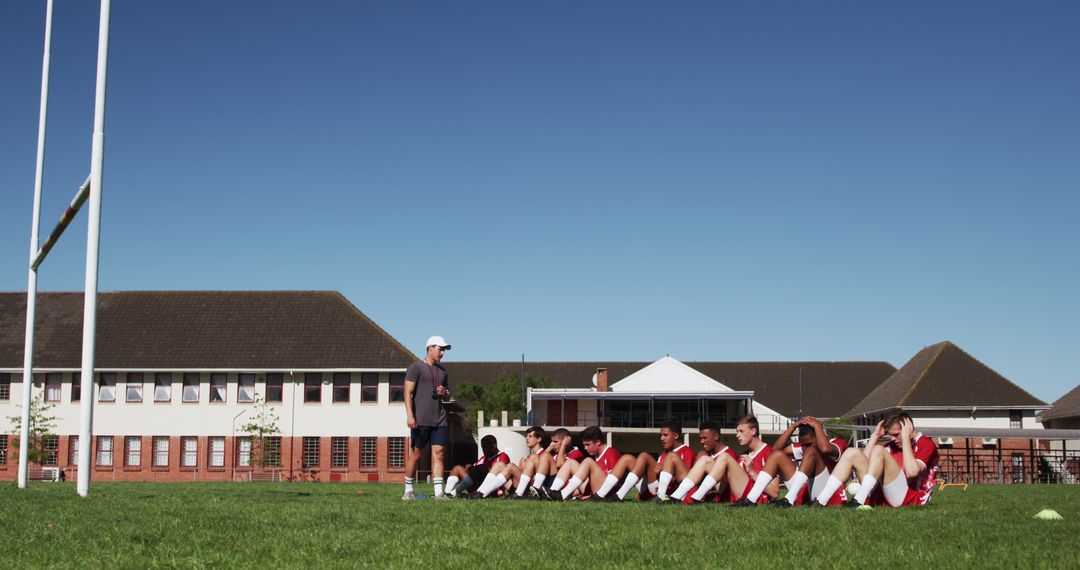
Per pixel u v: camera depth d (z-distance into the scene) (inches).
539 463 514.3
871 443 444.5
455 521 342.6
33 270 669.9
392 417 2313.0
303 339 2385.6
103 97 520.1
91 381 508.7
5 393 2294.5
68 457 2289.6
